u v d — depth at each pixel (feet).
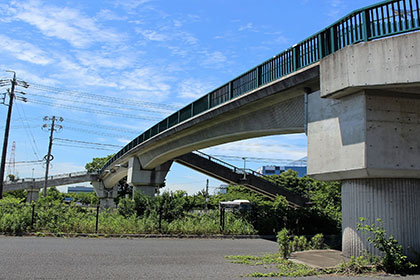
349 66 33.63
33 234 61.41
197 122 76.64
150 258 40.24
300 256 40.45
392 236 32.86
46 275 29.04
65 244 50.60
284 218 83.20
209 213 87.71
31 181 209.05
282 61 49.88
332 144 37.45
